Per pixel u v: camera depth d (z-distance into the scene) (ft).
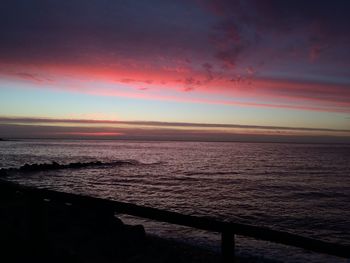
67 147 587.68
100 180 144.56
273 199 98.07
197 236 43.80
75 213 33.83
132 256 25.84
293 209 82.02
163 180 147.64
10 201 35.12
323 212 78.54
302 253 38.22
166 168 210.38
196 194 106.73
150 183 136.67
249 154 431.84
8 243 19.79
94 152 426.51
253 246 40.70
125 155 368.48
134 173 176.76
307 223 66.64
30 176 154.10
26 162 245.65
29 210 18.79
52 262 18.49
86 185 127.44
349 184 139.23
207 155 395.14
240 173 184.14
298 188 124.88
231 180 150.20
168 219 12.87
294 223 66.59
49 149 488.85
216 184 135.03
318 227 63.41
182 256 32.19
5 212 30.25
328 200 97.91
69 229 28.40
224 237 11.70
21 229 24.57
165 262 26.13
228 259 11.69
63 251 19.99
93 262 22.54
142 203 89.04
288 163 270.26
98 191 112.47
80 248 24.48
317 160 316.19
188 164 247.70
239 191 114.83
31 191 18.71
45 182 133.80
